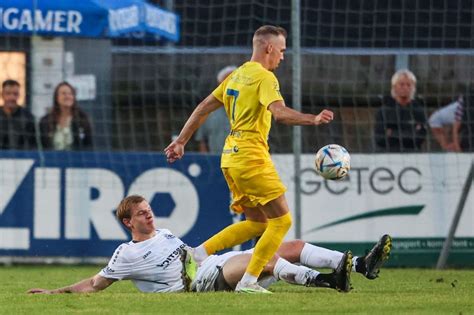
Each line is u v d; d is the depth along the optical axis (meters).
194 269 21.14
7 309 18.52
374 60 33.38
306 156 32.03
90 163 32.22
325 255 21.59
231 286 21.45
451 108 33.16
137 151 33.06
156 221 32.19
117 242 32.28
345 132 33.12
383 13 34.59
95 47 33.91
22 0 32.91
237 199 22.09
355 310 18.16
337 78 33.38
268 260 21.03
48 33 32.88
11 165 32.12
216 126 33.00
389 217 32.16
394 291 22.62
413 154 32.16
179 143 22.59
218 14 36.09
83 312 17.97
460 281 26.50
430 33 33.62
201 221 32.22
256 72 21.19
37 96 33.56
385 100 32.69
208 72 34.31
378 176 32.19
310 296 20.30
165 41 37.56
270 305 18.77
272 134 32.72
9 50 34.12
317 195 32.03
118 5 33.47
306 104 33.56
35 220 32.19
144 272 21.06
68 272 29.92
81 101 33.81
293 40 30.92
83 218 32.22
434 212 32.12
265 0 34.91
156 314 17.66
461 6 34.31
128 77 34.16
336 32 35.34
